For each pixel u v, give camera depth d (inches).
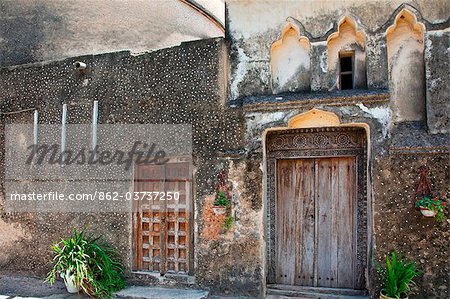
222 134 279.4
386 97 247.4
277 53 277.6
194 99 288.7
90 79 320.2
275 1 275.1
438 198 238.4
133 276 297.0
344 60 269.7
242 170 273.0
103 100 314.7
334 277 272.8
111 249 301.3
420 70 253.1
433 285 237.6
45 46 375.2
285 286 276.7
